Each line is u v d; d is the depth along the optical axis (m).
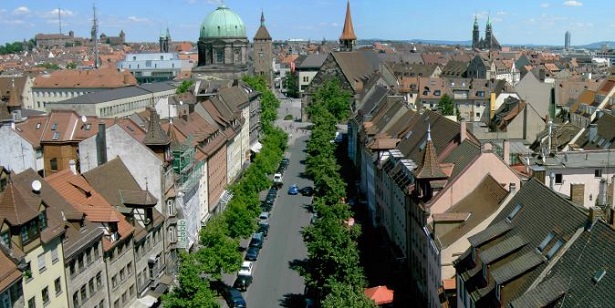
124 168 80.06
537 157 86.00
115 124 80.00
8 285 49.19
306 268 78.31
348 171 152.75
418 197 72.75
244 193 103.62
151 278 77.94
